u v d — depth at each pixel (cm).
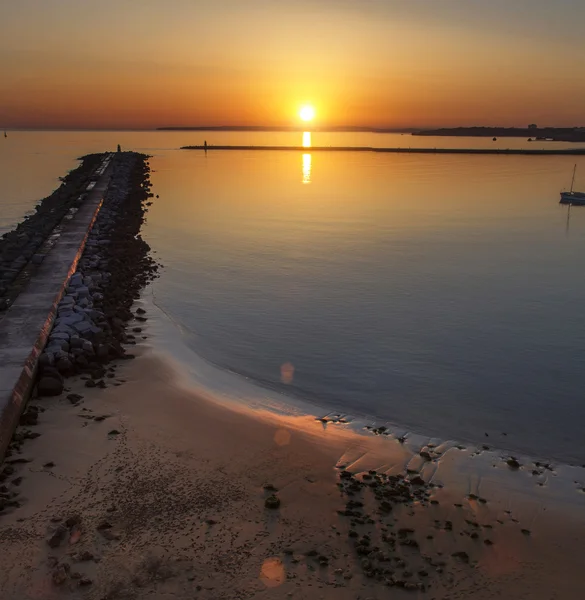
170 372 1311
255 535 770
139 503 827
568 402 1235
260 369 1373
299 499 855
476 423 1140
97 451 962
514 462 990
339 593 675
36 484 861
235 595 667
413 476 938
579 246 2889
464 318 1762
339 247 2789
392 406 1203
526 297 1989
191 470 919
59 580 671
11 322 1441
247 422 1094
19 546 728
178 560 717
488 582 707
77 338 1376
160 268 2317
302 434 1061
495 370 1391
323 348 1510
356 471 942
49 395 1159
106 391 1195
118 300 1842
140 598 658
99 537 750
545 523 830
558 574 728
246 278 2186
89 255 2456
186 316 1736
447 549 762
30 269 2064
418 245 2870
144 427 1050
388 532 789
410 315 1784
